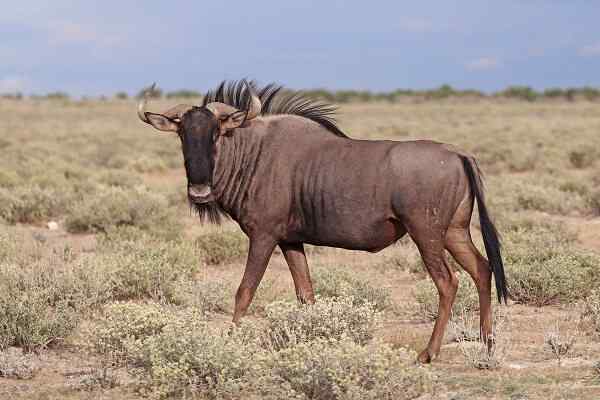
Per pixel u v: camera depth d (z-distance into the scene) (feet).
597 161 262.26
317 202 66.90
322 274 90.99
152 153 294.05
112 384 58.80
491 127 438.81
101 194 145.28
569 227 136.15
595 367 59.72
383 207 64.69
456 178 63.77
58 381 60.44
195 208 74.95
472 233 132.05
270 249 69.51
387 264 110.01
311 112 71.82
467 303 82.48
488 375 59.52
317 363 52.65
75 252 116.47
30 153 273.75
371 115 654.94
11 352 64.59
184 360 55.57
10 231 125.08
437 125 455.63
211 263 113.91
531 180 199.52
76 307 78.43
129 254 100.17
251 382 55.11
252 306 85.20
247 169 69.51
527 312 83.46
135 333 63.16
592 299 78.84
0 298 71.41
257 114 68.33
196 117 66.85
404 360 53.21
